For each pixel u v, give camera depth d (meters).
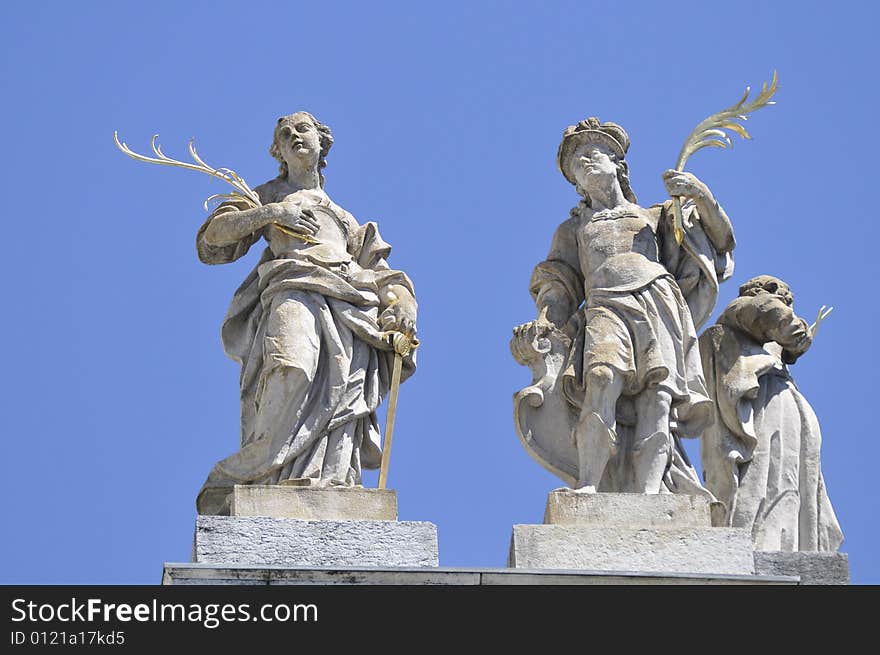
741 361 40.78
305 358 38.91
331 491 37.84
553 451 40.00
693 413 39.81
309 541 36.91
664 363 39.56
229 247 40.53
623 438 39.59
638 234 40.66
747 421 40.47
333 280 39.72
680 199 40.81
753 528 39.81
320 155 41.47
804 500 40.09
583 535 37.59
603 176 41.19
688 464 39.53
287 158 41.19
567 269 41.09
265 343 39.16
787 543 39.72
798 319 41.22
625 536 37.69
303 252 40.00
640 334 39.78
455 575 36.44
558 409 40.12
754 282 41.78
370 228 40.78
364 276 40.12
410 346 39.69
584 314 40.53
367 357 39.62
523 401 40.06
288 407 38.72
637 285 40.06
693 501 38.31
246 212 40.22
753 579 37.03
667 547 37.69
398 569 36.38
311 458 38.62
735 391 40.44
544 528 37.56
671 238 40.97
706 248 40.81
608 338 39.69
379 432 39.50
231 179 40.78
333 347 39.31
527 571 36.62
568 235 41.28
